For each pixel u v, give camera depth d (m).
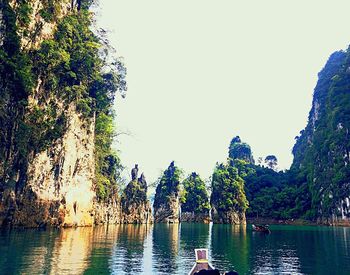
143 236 49.69
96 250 30.09
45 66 56.09
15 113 50.44
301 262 26.83
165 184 136.88
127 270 21.45
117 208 94.19
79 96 64.06
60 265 21.77
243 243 42.69
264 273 22.06
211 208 132.12
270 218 149.00
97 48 70.00
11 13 48.38
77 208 63.59
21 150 50.44
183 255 29.25
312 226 117.62
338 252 33.69
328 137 139.88
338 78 154.00
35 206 52.88
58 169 57.78
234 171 134.25
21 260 22.78
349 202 120.50
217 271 15.40
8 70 47.53
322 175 137.12
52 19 59.47
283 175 166.75
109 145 91.88
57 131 56.97
